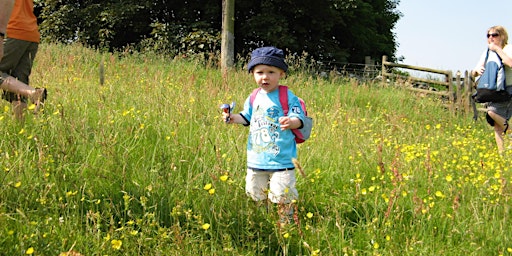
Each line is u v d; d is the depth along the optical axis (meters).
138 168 4.21
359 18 21.55
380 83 13.42
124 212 3.39
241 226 3.43
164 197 3.62
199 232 3.29
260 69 3.76
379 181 4.70
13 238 2.96
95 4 19.11
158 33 17.61
